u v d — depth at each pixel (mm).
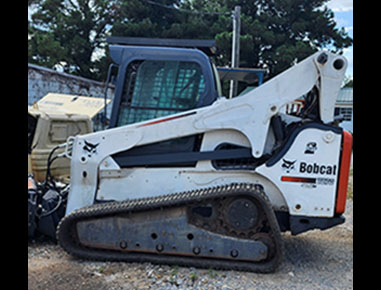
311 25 26016
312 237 5426
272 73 25000
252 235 3910
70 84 16562
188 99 4344
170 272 3844
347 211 7000
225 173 4148
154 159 4215
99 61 26531
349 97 26938
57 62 25000
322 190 4008
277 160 4027
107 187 4309
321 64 4020
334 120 4289
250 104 4078
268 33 24688
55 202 4637
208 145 4184
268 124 4066
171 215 3959
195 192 3959
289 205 4023
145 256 4035
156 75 4422
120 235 4043
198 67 4344
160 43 4539
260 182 4121
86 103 8391
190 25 24609
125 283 3605
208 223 3971
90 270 3873
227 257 3883
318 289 3627
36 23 27484
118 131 4238
